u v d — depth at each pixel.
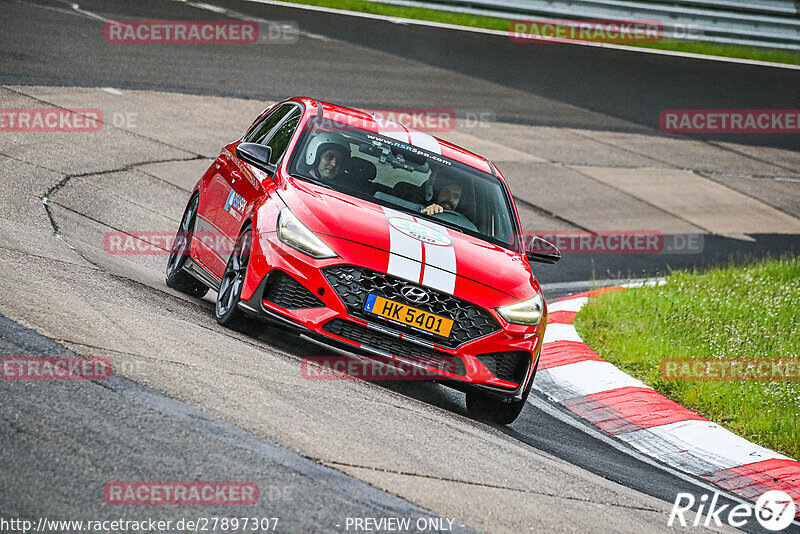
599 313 36.38
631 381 29.20
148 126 49.31
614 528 16.12
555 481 18.19
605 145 68.06
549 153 63.62
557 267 46.19
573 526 15.57
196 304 26.53
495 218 25.78
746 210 61.66
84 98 50.72
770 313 38.09
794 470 23.95
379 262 21.56
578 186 58.88
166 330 20.72
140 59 61.66
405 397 21.88
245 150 24.80
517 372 22.58
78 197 35.59
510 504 15.83
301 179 24.33
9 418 14.15
